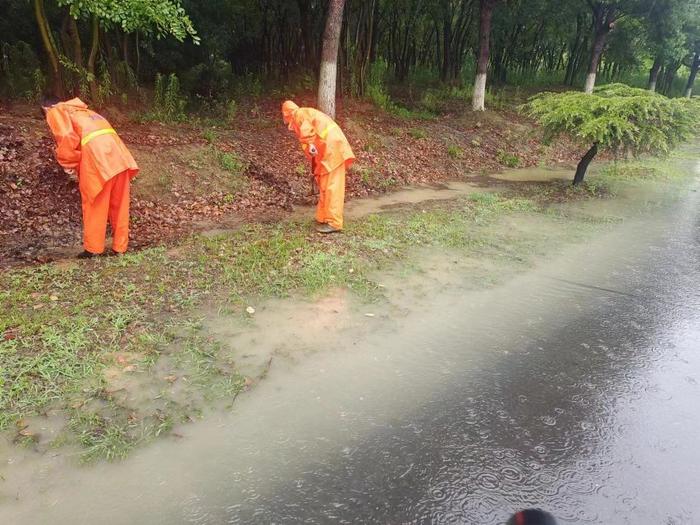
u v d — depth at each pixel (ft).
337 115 42.70
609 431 12.35
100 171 18.25
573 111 33.76
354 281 19.30
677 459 11.55
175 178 28.25
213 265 19.54
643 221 29.96
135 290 17.08
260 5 52.01
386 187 34.32
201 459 10.93
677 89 123.24
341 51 47.67
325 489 10.37
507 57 78.84
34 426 11.30
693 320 18.06
